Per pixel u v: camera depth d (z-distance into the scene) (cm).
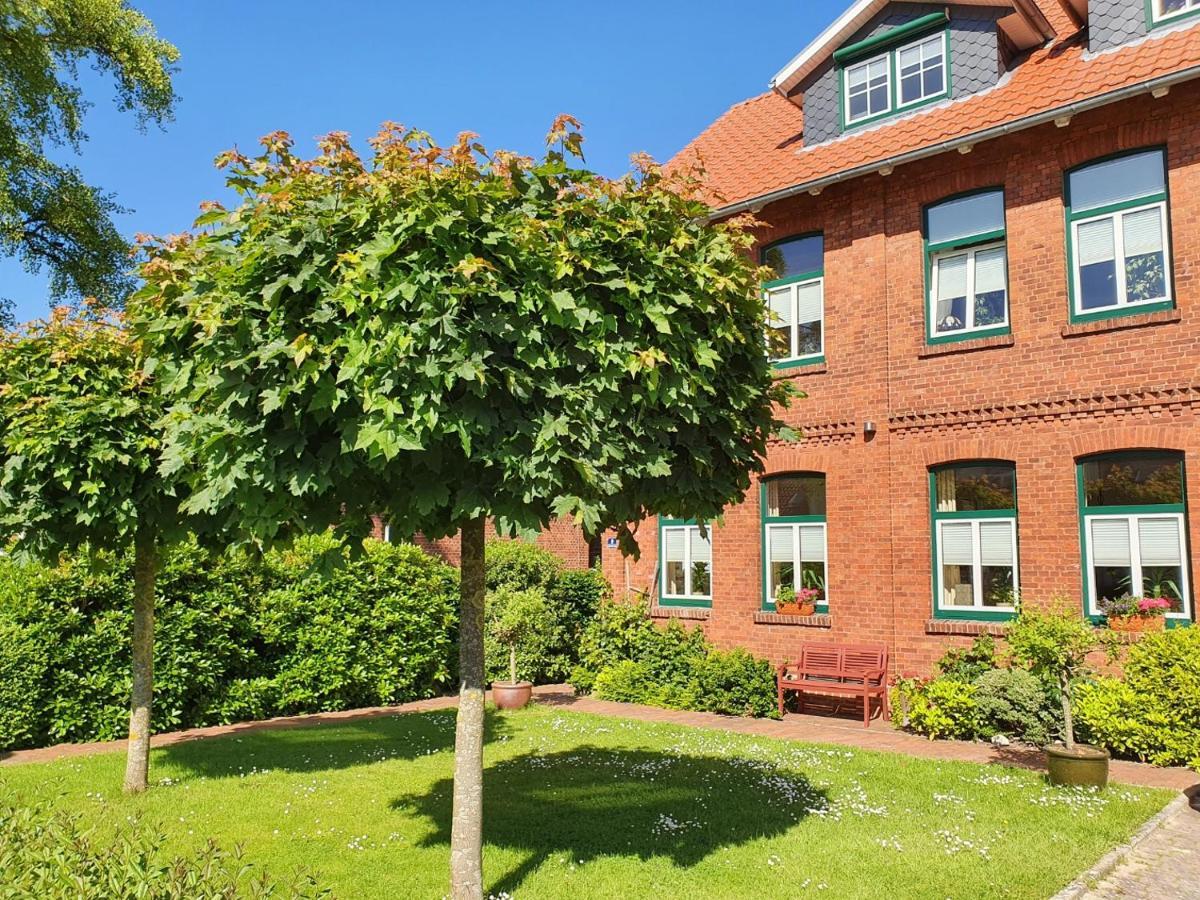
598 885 550
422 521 534
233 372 452
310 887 392
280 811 729
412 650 1420
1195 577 967
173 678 1144
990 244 1173
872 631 1209
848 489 1255
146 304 525
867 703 1120
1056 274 1091
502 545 1620
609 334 478
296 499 479
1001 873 566
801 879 558
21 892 279
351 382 436
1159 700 897
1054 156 1105
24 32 1894
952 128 1166
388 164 461
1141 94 1015
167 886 291
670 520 1495
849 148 1305
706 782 804
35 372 727
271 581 1292
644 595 1458
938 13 1262
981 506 1150
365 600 1374
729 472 578
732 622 1364
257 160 495
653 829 661
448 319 423
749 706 1209
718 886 548
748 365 573
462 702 525
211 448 462
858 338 1263
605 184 508
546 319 451
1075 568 1048
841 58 1370
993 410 1125
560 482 451
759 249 1402
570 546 2405
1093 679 978
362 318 430
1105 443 1035
